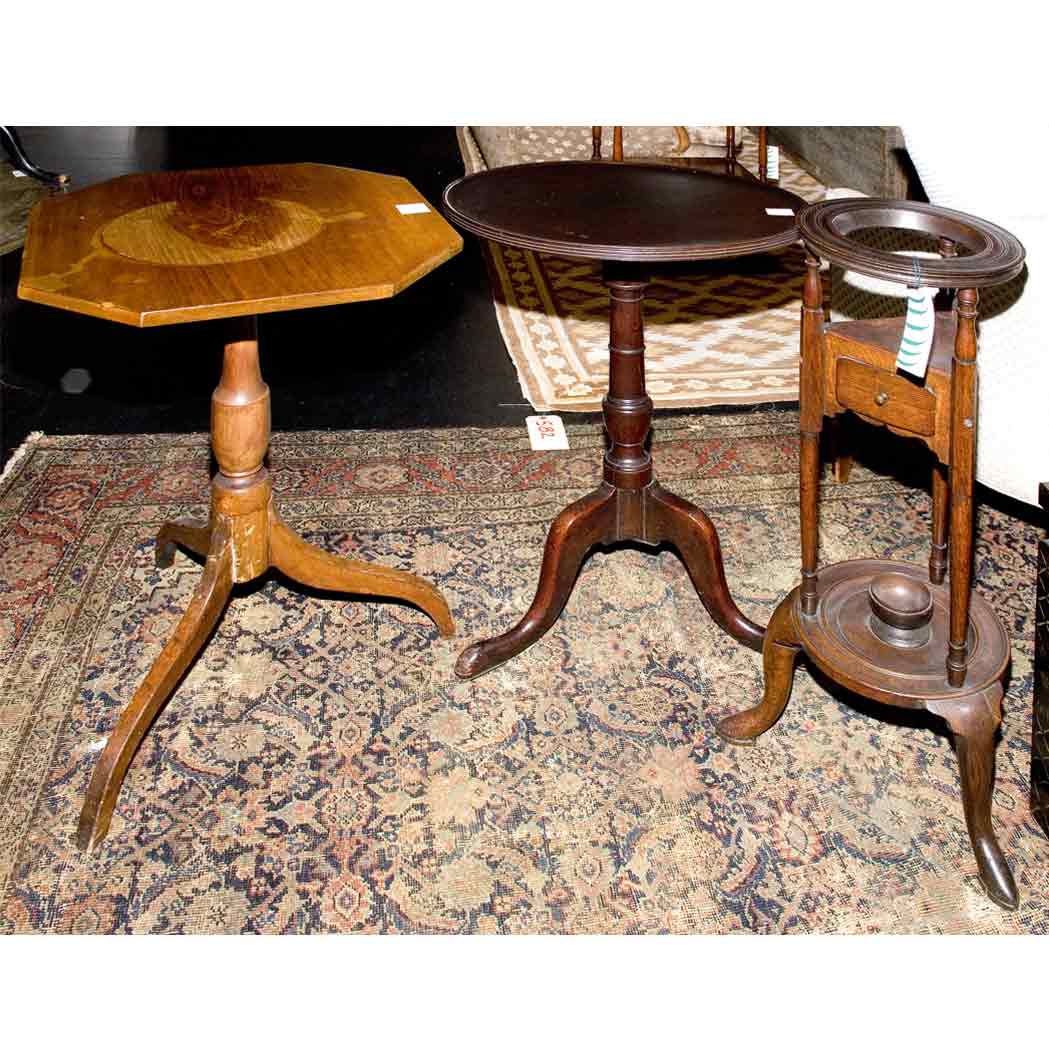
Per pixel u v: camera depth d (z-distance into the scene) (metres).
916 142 2.06
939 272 1.36
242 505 2.00
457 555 2.52
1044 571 1.74
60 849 1.82
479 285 4.10
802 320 1.61
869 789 1.93
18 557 2.49
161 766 1.97
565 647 2.25
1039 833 1.83
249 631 2.29
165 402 3.23
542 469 2.86
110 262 1.64
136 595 2.38
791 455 2.89
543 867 1.79
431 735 2.04
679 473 2.80
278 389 3.31
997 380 2.24
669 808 1.89
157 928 1.69
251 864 1.80
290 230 1.80
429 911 1.72
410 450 2.94
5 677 2.15
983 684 1.63
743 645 2.23
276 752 2.00
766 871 1.78
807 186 5.23
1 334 3.66
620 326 2.00
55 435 3.01
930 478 2.79
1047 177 1.97
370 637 2.28
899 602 1.71
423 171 5.50
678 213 1.86
